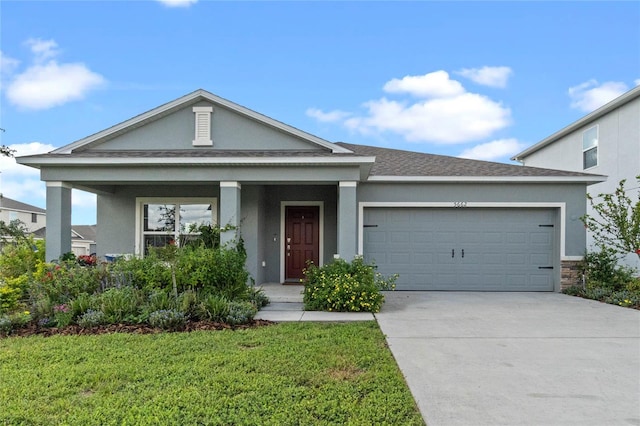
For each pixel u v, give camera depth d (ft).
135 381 13.67
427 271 37.63
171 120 35.45
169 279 25.30
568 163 55.83
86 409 11.51
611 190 46.57
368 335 19.98
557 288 36.70
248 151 34.71
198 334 19.94
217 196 39.68
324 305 27.14
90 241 122.01
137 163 31.09
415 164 42.55
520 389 13.38
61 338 19.19
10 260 32.60
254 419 10.91
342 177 31.48
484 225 37.70
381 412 11.43
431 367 15.46
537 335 20.51
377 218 37.88
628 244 33.65
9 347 17.66
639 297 29.58
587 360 16.46
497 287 37.42
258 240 37.81
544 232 37.55
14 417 11.00
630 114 43.83
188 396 12.28
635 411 11.80
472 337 20.04
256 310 24.64
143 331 20.58
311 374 14.29
